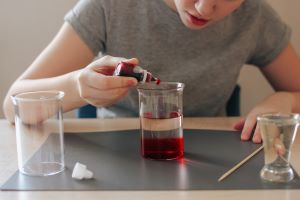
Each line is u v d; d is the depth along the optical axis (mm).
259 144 875
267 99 1082
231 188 704
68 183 727
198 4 912
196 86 1131
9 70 1610
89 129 987
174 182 723
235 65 1150
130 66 836
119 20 1097
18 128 803
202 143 890
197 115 1183
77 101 941
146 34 1104
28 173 760
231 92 1203
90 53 1089
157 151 806
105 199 680
